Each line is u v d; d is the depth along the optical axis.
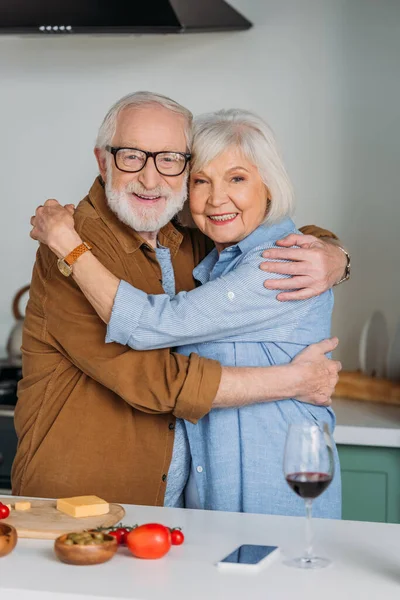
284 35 3.29
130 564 1.37
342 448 2.60
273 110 3.31
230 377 1.86
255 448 1.93
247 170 1.98
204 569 1.35
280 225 2.07
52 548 1.44
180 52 3.38
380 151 3.25
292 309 1.96
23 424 2.02
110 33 2.87
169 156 1.98
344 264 2.04
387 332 3.18
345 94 3.26
